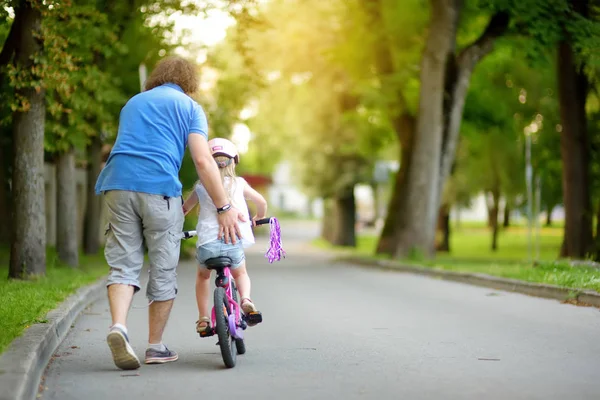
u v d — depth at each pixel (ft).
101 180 43.68
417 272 135.33
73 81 104.88
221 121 199.21
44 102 95.50
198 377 42.32
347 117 224.94
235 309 46.57
